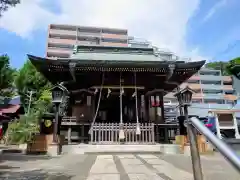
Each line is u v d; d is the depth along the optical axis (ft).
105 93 59.52
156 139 52.34
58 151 35.04
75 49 59.26
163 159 28.99
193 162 7.91
